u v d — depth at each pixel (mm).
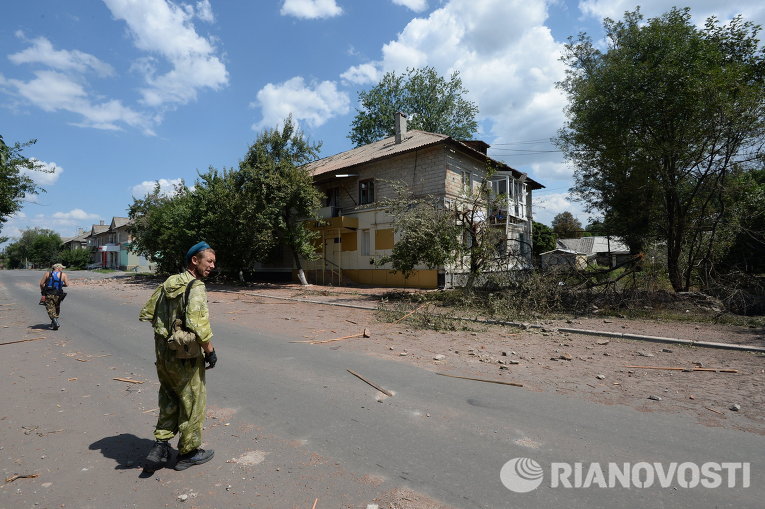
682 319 9992
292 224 21984
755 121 10711
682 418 4195
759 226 12812
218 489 2926
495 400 4727
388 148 23672
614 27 13273
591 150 14930
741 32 12461
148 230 31297
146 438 3797
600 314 10914
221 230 22438
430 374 5762
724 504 2750
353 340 8188
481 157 21172
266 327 9742
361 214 22953
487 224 14484
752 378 5504
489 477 3086
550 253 29625
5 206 14242
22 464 3279
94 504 2740
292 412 4379
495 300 12180
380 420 4156
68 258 64312
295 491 2895
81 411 4441
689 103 11273
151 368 6148
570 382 5398
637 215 14688
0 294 18812
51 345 7773
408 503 2748
